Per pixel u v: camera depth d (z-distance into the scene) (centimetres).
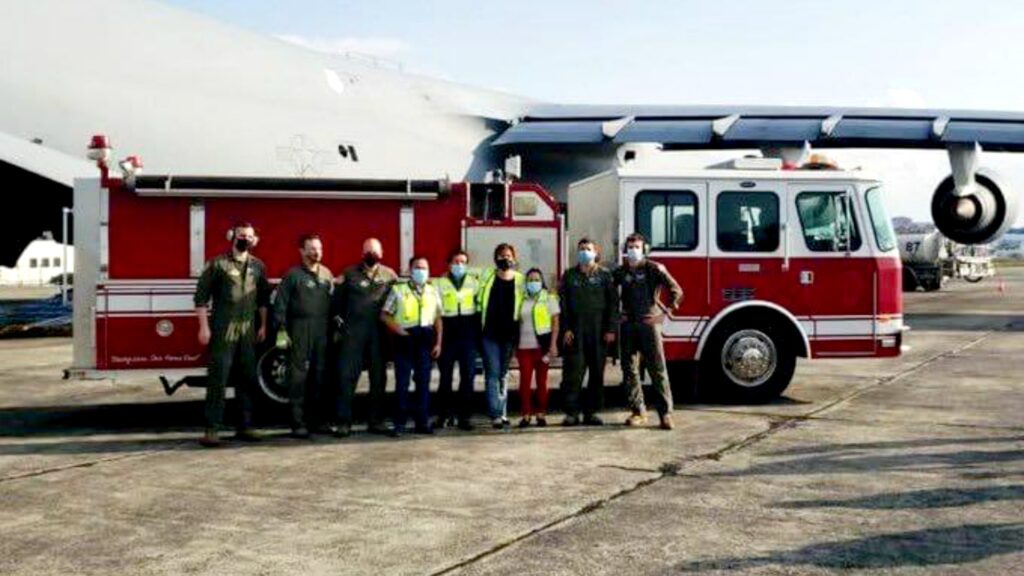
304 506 645
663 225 1059
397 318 917
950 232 2448
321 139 1914
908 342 1872
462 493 679
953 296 4019
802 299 1076
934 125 2353
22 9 1647
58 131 1595
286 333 925
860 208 1081
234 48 1925
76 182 959
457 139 2262
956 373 1397
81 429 973
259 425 998
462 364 952
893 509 628
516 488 693
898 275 1100
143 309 968
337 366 953
